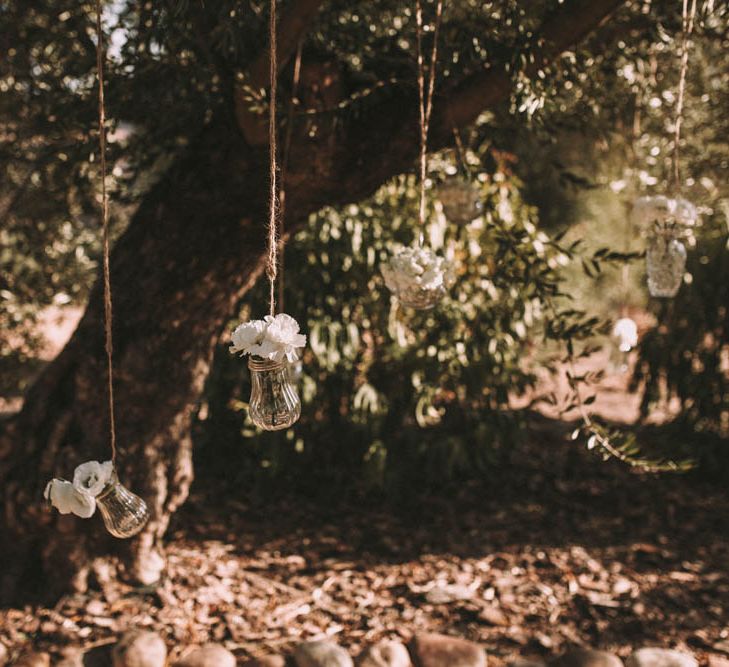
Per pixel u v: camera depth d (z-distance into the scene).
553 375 4.05
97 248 4.09
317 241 3.95
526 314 3.95
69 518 2.86
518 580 3.39
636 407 6.23
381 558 3.62
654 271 2.47
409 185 3.90
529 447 5.13
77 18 2.97
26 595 2.97
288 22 2.20
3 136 3.52
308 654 2.69
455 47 2.59
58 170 3.28
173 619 2.95
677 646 2.90
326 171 2.61
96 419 2.87
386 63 2.71
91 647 2.76
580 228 6.96
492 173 3.13
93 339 2.86
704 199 3.61
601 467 4.80
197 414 4.32
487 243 3.82
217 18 2.40
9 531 2.91
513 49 2.42
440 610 3.12
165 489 3.06
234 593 3.20
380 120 2.59
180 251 2.77
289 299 4.03
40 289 3.97
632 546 3.74
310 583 3.35
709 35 3.07
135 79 2.71
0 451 2.90
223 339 4.14
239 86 2.36
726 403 4.67
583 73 3.04
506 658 2.82
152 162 2.97
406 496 4.30
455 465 4.53
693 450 4.61
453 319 4.02
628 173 3.91
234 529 3.88
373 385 4.30
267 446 4.06
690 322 4.68
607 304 7.73
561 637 2.95
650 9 2.81
